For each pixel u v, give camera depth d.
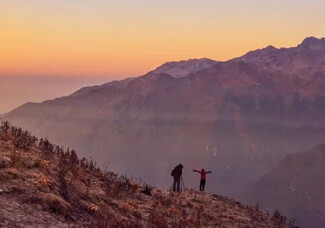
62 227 14.62
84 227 15.36
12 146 21.94
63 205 16.19
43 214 15.27
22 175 17.52
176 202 24.67
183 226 19.97
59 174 19.28
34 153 22.33
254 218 25.08
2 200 15.27
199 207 24.50
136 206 21.14
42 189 16.83
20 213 14.64
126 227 16.39
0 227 12.98
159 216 19.83
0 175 16.97
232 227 22.14
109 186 22.14
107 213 17.98
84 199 18.59
